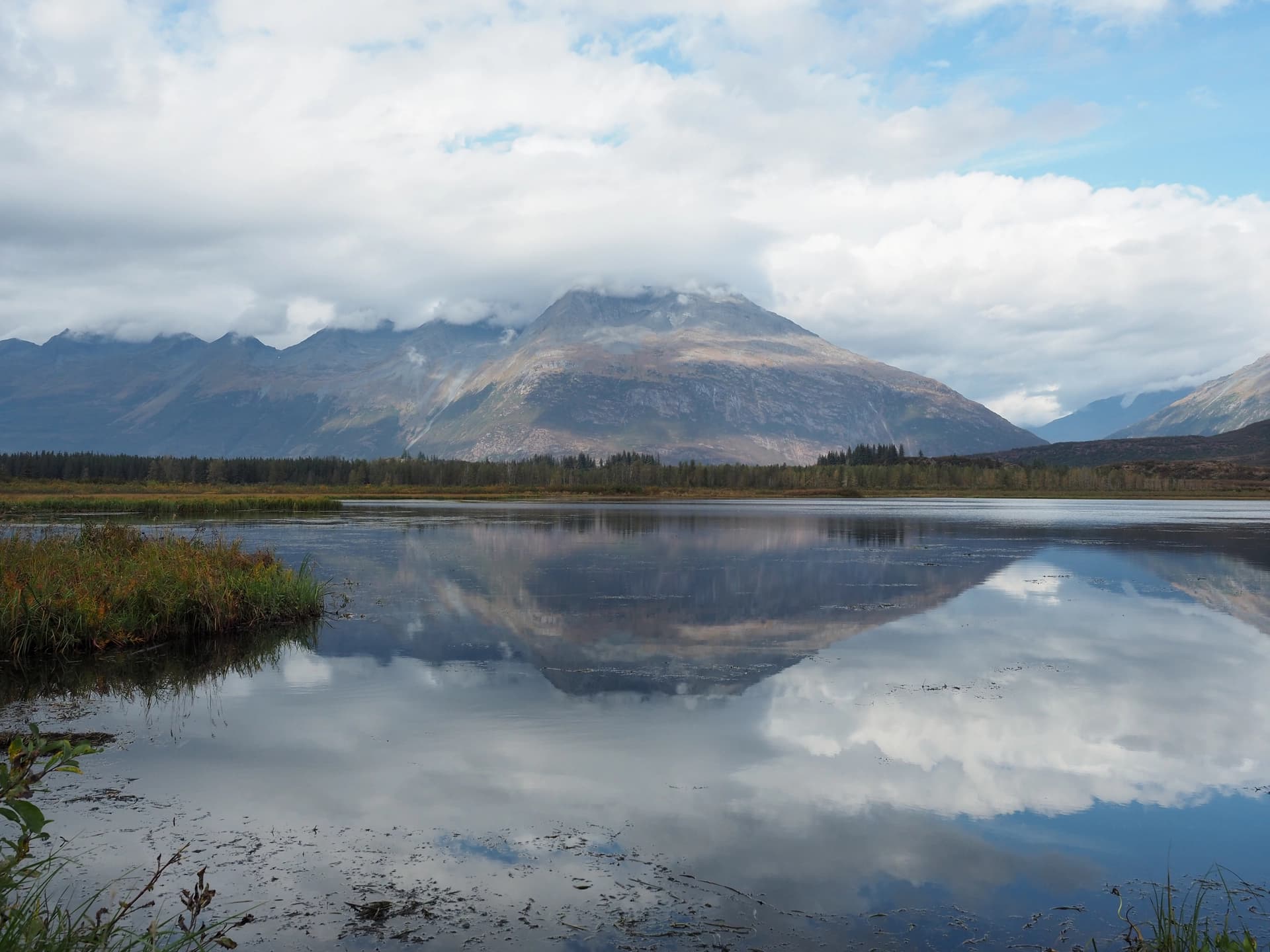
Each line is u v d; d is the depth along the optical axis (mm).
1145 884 8992
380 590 31609
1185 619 25906
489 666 19078
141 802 10969
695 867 9258
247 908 8141
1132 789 11820
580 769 12422
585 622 24875
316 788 11547
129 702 16016
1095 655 20672
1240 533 64938
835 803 11180
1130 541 55875
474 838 9945
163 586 22312
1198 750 13547
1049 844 9992
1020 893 8742
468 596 30047
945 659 20125
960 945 7672
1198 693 17047
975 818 10734
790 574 36875
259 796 11211
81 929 6285
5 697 16391
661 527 70812
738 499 166625
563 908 8258
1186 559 43812
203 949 6492
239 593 23625
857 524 77562
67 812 10594
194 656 20000
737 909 8336
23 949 5621
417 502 134250
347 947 7461
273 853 9461
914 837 10148
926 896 8625
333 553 45562
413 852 9562
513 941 7609
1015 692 17062
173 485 165125
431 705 15859
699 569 38906
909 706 15977
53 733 13977
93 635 20375
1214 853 9789
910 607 28047
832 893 8664
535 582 34000
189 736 13859
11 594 19781
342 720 14852
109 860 9188
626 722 14828
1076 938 7812
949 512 104562
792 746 13562
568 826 10344
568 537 57906
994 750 13477
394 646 21359
